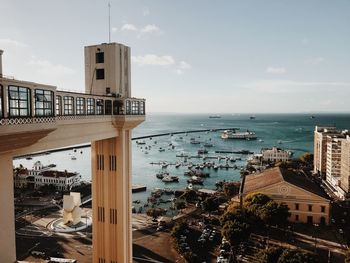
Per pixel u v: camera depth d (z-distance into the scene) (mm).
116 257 65812
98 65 63750
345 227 136250
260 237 123875
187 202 180500
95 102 55094
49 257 110125
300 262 82125
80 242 123938
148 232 135625
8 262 34688
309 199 139750
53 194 196750
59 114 44062
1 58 35281
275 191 143875
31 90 34188
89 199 185000
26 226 141375
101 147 65250
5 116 30484
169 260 108750
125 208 65812
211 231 134125
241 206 136875
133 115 65188
